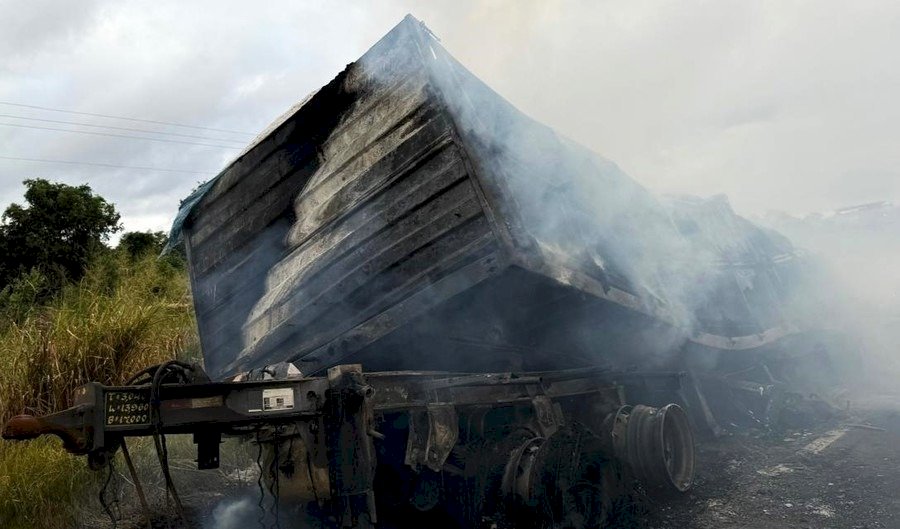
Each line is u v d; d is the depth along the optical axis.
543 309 4.51
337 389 3.29
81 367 6.03
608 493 4.48
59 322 6.36
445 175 3.79
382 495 4.15
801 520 4.27
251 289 4.73
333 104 4.44
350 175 4.24
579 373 5.06
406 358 4.54
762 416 7.51
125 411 2.64
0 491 4.47
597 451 4.66
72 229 16.94
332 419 3.27
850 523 4.16
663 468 4.71
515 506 4.03
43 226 16.59
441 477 4.13
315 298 4.25
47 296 7.90
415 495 4.04
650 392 6.30
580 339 5.37
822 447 6.31
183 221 5.21
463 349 4.60
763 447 6.52
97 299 6.94
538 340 4.94
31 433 2.37
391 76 4.14
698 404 6.83
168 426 2.73
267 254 4.64
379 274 4.00
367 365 4.45
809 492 4.87
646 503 4.70
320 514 3.93
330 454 3.23
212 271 5.00
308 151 4.52
